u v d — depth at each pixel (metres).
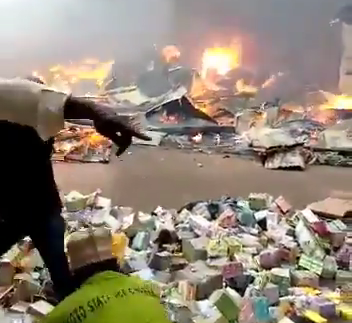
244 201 4.33
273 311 2.78
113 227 3.56
